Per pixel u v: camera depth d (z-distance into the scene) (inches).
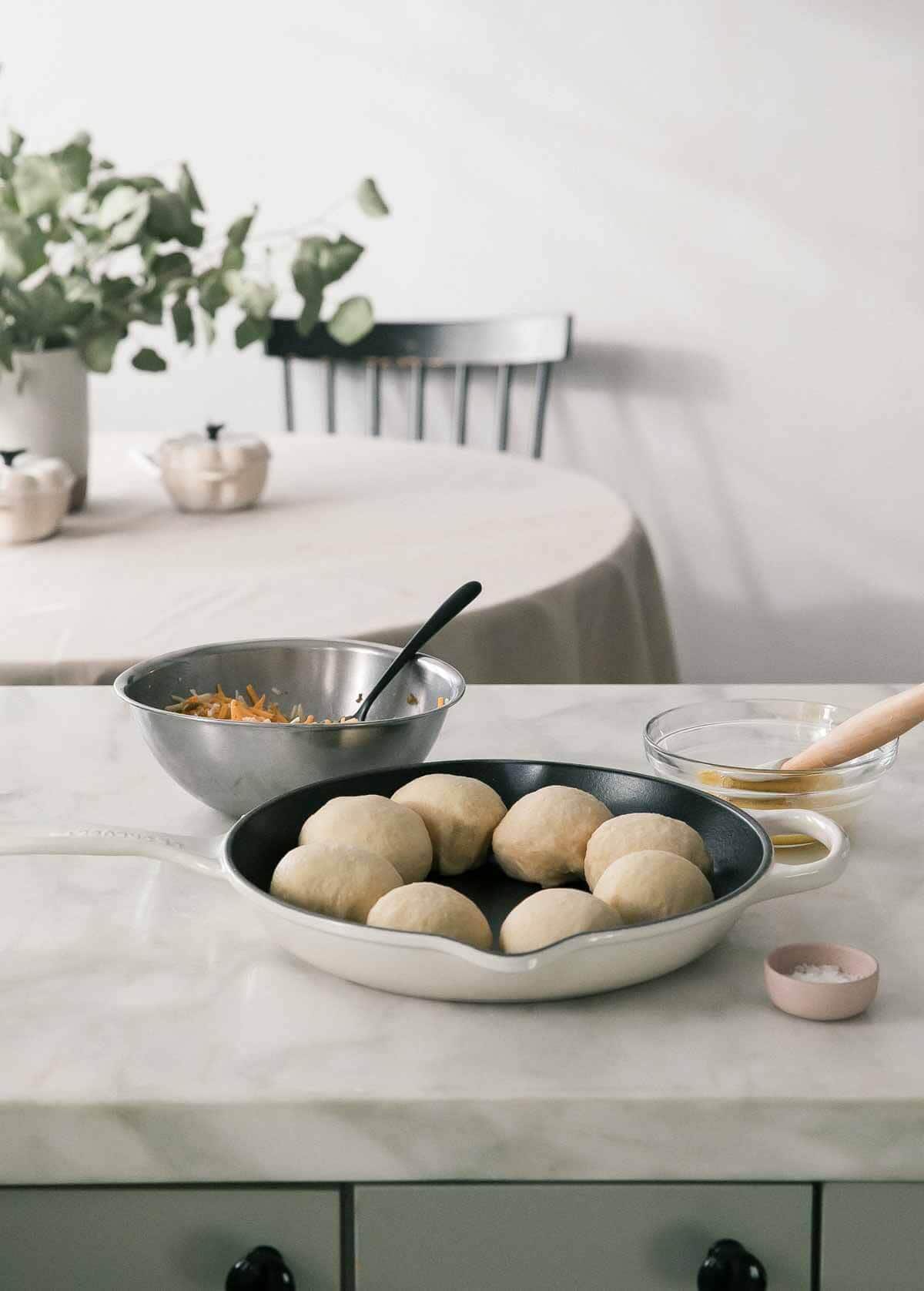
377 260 120.3
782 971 24.3
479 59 115.7
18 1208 21.9
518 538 69.5
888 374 120.0
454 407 123.4
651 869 24.4
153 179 67.7
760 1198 21.6
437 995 23.5
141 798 34.3
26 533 67.4
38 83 117.6
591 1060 22.1
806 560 124.6
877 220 116.8
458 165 117.9
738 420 121.8
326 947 23.3
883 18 112.4
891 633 125.6
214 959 25.7
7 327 67.2
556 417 123.1
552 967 22.6
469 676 56.6
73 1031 23.1
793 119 115.2
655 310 120.0
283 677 36.9
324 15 115.5
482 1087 21.3
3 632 54.4
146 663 34.8
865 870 29.9
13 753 37.6
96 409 123.9
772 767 31.7
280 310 121.2
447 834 27.8
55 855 30.9
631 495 124.2
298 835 27.8
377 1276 21.9
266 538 69.4
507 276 120.0
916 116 114.4
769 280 118.6
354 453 92.3
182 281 68.4
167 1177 21.4
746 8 113.2
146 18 116.2
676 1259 21.8
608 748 37.9
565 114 116.3
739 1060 22.1
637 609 68.9
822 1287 21.9
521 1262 21.8
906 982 24.8
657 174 117.0
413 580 61.8
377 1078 21.6
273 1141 21.3
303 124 117.8
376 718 36.2
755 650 126.6
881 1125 21.1
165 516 73.9
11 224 65.3
